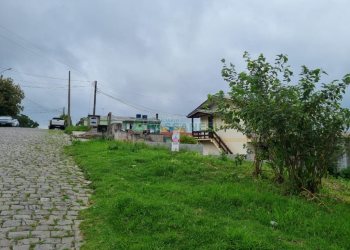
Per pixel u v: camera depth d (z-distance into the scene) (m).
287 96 7.74
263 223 6.43
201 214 6.54
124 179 9.28
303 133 7.78
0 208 6.93
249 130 8.44
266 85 8.23
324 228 6.26
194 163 10.93
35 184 8.92
